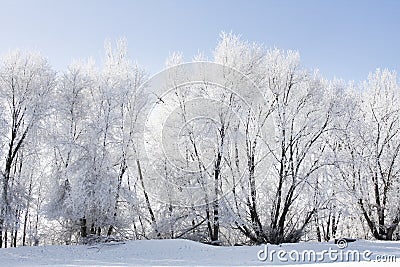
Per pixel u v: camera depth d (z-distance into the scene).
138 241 20.89
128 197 23.30
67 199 21.86
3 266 16.22
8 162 23.81
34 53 25.31
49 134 24.72
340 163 25.58
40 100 24.59
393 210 27.73
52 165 24.02
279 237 23.42
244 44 25.02
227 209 23.19
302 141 25.20
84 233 22.67
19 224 23.59
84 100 25.80
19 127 24.80
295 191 25.03
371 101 29.64
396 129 28.94
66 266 15.75
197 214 23.69
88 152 23.22
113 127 23.98
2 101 24.48
